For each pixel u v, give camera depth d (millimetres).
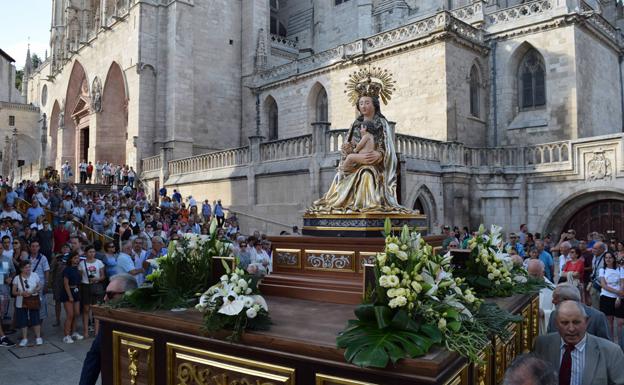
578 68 26484
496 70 29000
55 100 58094
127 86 39562
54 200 23406
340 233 6195
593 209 22891
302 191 24312
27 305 11148
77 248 11750
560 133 26594
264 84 38750
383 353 3512
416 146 23453
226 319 4379
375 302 4102
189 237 5945
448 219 24188
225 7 41094
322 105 35094
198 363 4715
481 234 6805
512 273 7367
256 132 39906
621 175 21250
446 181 24391
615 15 38031
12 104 69250
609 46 31078
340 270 5980
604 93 30016
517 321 4766
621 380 4754
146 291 5516
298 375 4094
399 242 4328
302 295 6008
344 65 32281
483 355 4617
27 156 70000
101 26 43656
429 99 27234
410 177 22391
